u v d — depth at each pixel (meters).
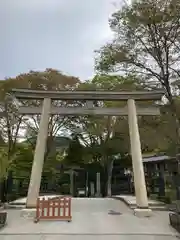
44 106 11.88
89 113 12.05
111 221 9.08
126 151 23.70
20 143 21.09
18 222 8.91
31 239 6.71
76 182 29.97
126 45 14.07
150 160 19.16
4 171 14.29
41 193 26.39
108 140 24.11
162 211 11.55
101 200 16.84
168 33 13.45
